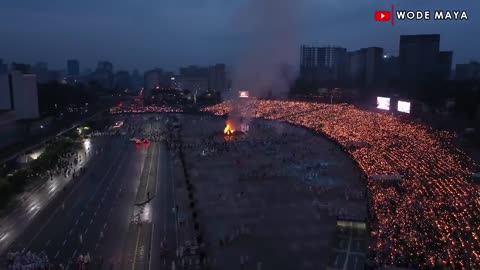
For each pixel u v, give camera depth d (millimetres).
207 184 133750
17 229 97000
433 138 181250
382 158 152375
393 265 70562
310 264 75812
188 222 99062
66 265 77562
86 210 110062
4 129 178250
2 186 117938
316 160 164875
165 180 139875
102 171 155375
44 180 142125
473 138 175750
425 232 84188
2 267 77688
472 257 73250
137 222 99750
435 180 122562
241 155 182750
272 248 83188
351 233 85500
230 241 86938
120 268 76062
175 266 76312
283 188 127938
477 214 93750
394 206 99375
